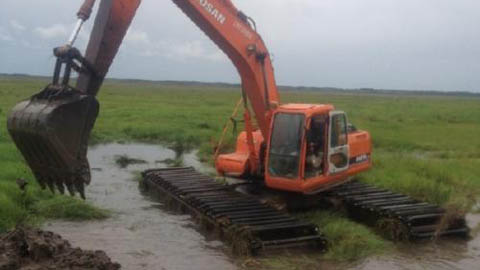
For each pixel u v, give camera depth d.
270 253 9.53
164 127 28.64
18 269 7.59
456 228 10.95
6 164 15.28
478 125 38.09
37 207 11.52
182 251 9.55
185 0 11.03
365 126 34.25
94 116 8.05
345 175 12.20
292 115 11.35
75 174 7.80
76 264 7.79
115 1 9.12
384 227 10.78
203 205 11.24
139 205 13.02
